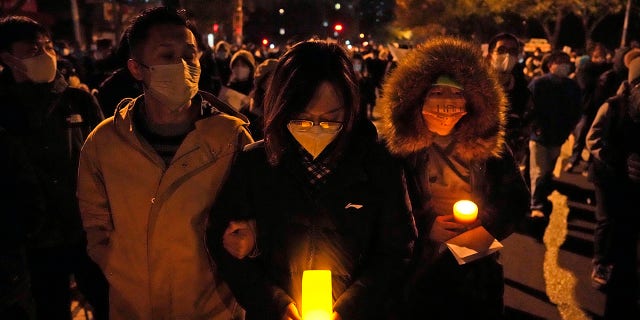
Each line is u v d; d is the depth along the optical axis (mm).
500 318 2479
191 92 2002
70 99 2924
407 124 2326
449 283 2373
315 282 1604
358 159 1802
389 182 1836
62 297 2945
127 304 2082
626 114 3744
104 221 2143
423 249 2369
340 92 1727
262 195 1819
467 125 2324
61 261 2875
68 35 19766
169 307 2072
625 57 6324
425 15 38406
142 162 1989
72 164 2877
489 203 2416
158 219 1985
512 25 37594
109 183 2021
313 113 1736
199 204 2012
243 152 1878
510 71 4758
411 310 2412
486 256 2402
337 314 1731
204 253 2055
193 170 1997
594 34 37688
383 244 1855
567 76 5914
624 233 3861
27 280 2086
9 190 1980
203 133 2020
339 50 1782
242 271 1833
